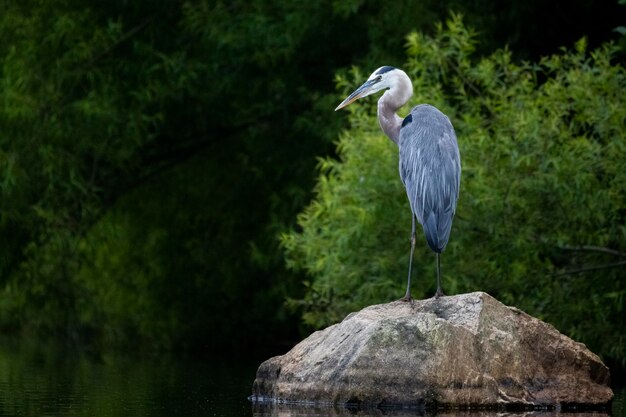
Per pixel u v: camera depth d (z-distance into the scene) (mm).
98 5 20531
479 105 15484
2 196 19203
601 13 19109
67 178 19719
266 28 19594
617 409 10797
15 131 19172
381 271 15234
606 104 14398
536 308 14938
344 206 15164
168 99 20469
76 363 17172
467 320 10547
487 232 14984
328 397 10406
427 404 10148
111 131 19500
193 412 10492
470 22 18906
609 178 14562
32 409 10789
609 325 14812
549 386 10656
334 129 19406
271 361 11211
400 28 19203
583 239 14953
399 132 11664
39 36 19656
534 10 18953
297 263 16781
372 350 10289
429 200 10828
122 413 10453
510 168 14594
